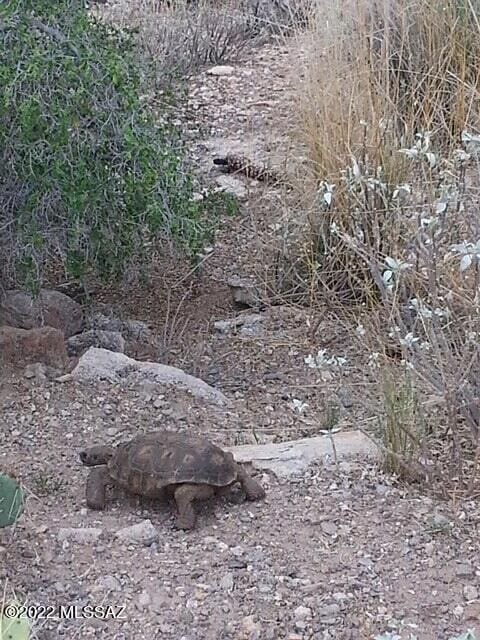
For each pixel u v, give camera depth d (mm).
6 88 4047
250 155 5688
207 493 3559
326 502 3629
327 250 4691
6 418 3973
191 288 4883
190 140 5414
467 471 3729
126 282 4625
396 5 5348
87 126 4230
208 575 3395
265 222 5191
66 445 3873
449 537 3510
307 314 4703
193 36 7641
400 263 3752
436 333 3818
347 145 4629
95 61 4234
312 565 3430
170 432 3676
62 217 4262
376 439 3812
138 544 3484
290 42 6402
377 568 3420
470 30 5211
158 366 4238
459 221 3992
